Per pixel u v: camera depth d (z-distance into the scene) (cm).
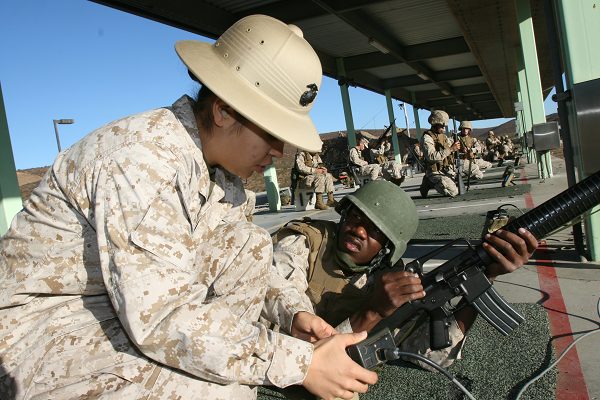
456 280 228
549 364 254
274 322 208
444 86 2134
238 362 142
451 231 634
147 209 136
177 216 141
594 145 360
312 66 161
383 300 217
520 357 267
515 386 238
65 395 150
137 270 133
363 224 237
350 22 1081
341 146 3378
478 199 949
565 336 285
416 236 625
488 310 229
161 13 797
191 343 135
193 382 153
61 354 151
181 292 137
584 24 371
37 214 151
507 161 2323
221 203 196
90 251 149
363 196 239
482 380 248
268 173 1327
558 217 215
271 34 158
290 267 246
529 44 1062
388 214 234
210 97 158
